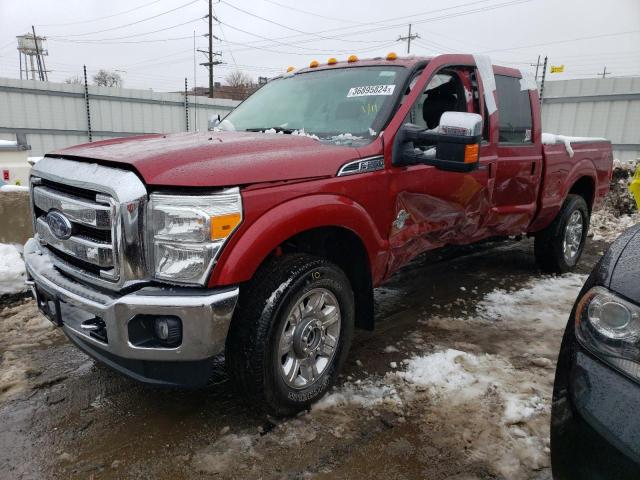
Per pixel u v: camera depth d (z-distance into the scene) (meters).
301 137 3.15
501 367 3.38
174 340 2.33
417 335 3.91
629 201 9.22
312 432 2.68
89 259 2.45
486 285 5.15
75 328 2.56
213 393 3.07
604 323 1.79
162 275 2.32
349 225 2.88
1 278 4.29
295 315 2.71
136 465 2.45
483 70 4.00
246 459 2.48
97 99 20.75
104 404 2.94
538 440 2.63
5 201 4.97
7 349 3.58
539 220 5.00
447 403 2.95
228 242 2.35
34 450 2.55
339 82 3.76
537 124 4.72
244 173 2.43
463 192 3.80
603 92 16.94
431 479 2.37
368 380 3.20
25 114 19.39
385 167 3.14
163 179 2.28
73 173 2.52
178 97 22.86
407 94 3.40
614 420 1.65
